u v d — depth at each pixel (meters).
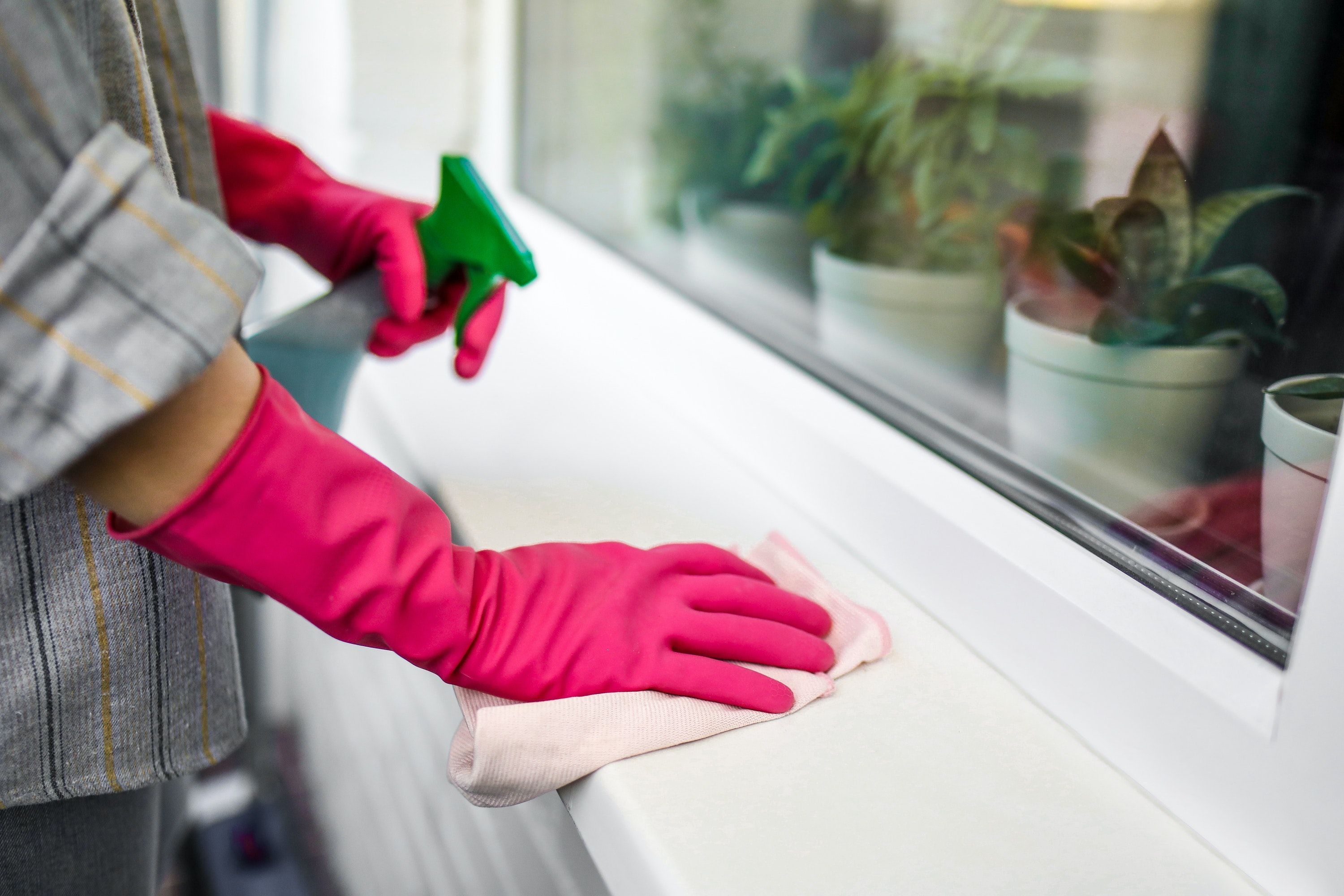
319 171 0.72
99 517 0.42
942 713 0.49
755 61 0.93
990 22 0.67
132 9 0.44
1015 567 0.52
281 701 1.48
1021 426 0.64
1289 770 0.39
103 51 0.40
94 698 0.44
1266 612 0.46
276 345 0.62
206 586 0.48
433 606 0.42
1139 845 0.42
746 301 0.95
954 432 0.69
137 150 0.33
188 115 0.55
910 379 0.74
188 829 1.39
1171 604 0.47
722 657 0.49
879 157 0.78
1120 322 0.55
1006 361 0.65
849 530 0.65
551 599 0.47
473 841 0.83
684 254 1.04
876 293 0.76
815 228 0.85
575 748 0.43
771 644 0.49
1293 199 0.46
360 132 1.26
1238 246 0.49
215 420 0.36
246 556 0.38
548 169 1.22
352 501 0.40
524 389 0.89
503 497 0.69
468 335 0.62
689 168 1.03
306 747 1.41
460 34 1.25
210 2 1.34
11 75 0.30
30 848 0.47
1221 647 0.44
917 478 0.61
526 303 1.12
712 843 0.40
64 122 0.31
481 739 0.41
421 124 1.28
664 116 1.06
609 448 0.78
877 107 0.78
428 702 0.91
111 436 0.34
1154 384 0.53
